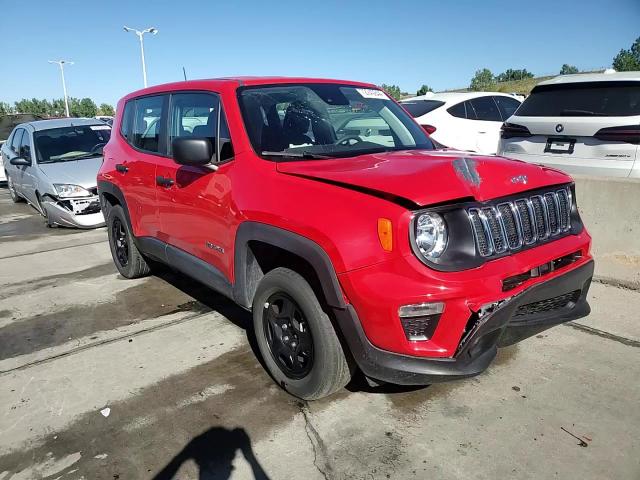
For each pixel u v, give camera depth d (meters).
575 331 3.84
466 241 2.46
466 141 9.00
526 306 2.79
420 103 9.23
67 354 3.82
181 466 2.58
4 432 2.90
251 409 3.04
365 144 3.59
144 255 5.07
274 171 3.08
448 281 2.36
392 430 2.79
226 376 3.42
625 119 5.43
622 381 3.17
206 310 4.57
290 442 2.73
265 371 3.47
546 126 6.04
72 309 4.72
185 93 4.07
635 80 5.51
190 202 3.74
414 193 2.39
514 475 2.43
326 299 2.63
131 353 3.79
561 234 3.00
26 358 3.78
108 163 5.25
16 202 11.43
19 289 5.35
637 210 4.54
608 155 5.57
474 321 2.47
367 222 2.48
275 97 3.67
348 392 3.18
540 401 2.99
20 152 9.83
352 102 3.96
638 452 2.55
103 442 2.79
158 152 4.35
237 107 3.50
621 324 3.92
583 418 2.83
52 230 8.41
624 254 4.65
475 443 2.66
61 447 2.76
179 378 3.41
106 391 3.28
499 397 3.05
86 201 7.93
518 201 2.74
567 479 2.39
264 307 3.18
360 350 2.57
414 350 2.46
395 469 2.50
